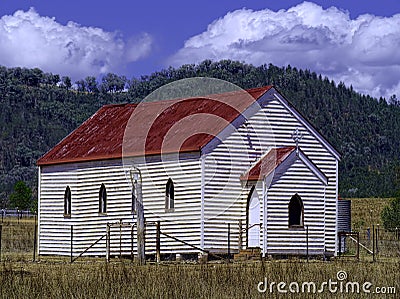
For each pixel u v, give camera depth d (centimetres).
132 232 5000
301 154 5091
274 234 4994
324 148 5350
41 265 4569
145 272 3453
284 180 5041
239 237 5041
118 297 2844
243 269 3788
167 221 5106
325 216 5253
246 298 2864
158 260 4834
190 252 5000
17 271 3903
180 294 2891
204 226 4962
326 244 5253
